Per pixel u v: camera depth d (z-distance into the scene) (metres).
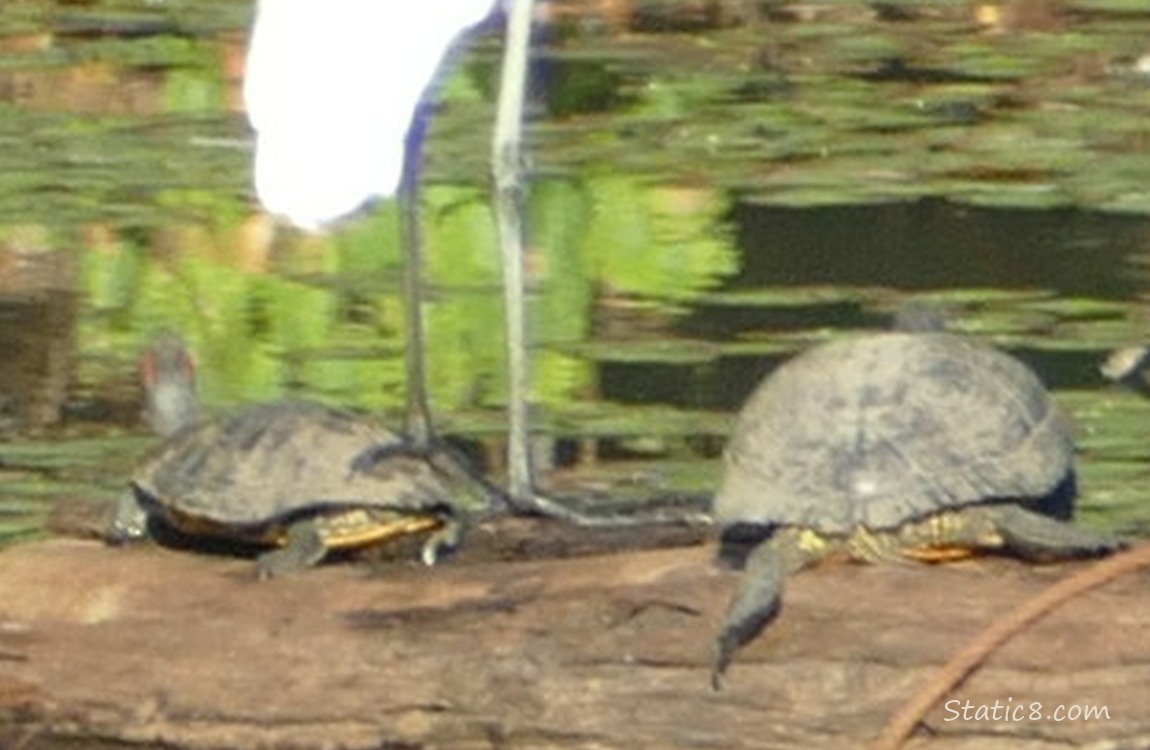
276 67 12.89
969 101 23.62
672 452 14.81
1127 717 10.23
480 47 24.53
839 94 23.94
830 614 10.42
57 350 17.30
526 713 10.68
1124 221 20.09
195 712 10.98
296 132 12.82
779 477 10.56
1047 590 10.36
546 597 10.80
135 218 20.39
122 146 22.59
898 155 21.94
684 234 19.97
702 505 12.36
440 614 10.87
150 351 12.58
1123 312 17.53
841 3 27.17
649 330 17.62
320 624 10.94
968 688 10.32
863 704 10.35
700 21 26.83
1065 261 19.02
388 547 11.29
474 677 10.74
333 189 12.83
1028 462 10.61
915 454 10.54
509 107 13.65
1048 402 10.98
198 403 12.63
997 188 20.94
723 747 10.48
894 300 18.06
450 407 15.96
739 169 21.61
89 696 11.06
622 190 21.02
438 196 20.44
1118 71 24.50
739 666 10.46
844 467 10.52
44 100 24.34
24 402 15.94
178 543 11.56
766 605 10.27
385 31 12.82
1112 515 13.41
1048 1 26.55
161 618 11.09
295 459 11.22
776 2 27.03
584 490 13.49
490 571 10.99
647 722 10.55
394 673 10.82
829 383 10.80
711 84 24.41
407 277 13.05
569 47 25.75
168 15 26.72
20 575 11.30
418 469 11.32
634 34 26.36
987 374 10.87
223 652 10.98
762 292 18.41
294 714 10.88
